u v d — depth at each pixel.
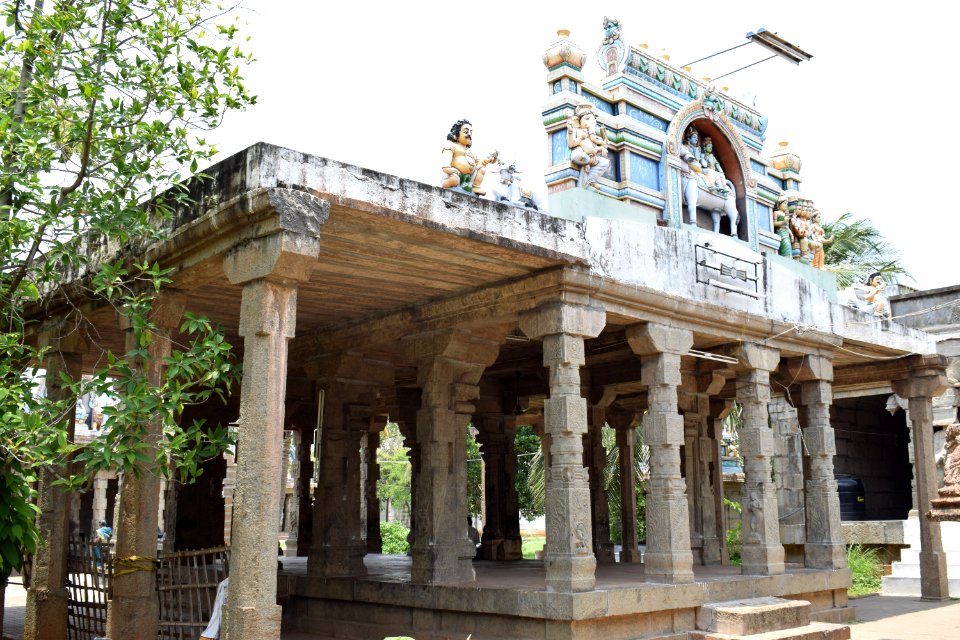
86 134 7.52
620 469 15.97
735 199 12.77
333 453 11.14
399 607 9.97
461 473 10.27
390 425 39.69
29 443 6.99
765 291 11.95
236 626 6.38
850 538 18.09
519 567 13.05
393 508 40.75
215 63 8.05
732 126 12.69
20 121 7.90
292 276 6.92
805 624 10.29
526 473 28.70
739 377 11.85
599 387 15.06
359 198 7.37
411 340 10.49
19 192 7.55
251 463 6.64
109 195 7.61
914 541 17.27
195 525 15.25
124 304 7.76
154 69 7.84
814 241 13.93
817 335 12.55
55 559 9.37
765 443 11.62
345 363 11.30
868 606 14.14
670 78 12.06
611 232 9.69
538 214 8.87
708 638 9.38
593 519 15.39
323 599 10.83
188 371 7.17
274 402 6.79
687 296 10.57
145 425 8.10
